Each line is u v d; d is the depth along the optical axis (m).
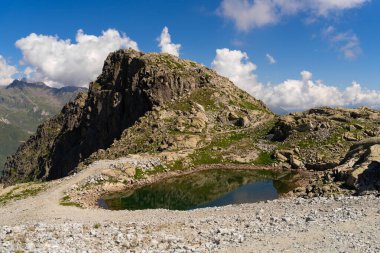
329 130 118.38
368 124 117.25
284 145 118.94
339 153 105.00
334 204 40.31
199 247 27.44
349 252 23.05
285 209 41.59
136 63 173.00
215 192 82.19
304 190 67.75
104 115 177.75
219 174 101.25
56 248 25.25
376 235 26.06
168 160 108.50
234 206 49.75
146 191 84.44
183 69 174.00
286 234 28.97
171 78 160.12
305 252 23.92
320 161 103.25
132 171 96.00
